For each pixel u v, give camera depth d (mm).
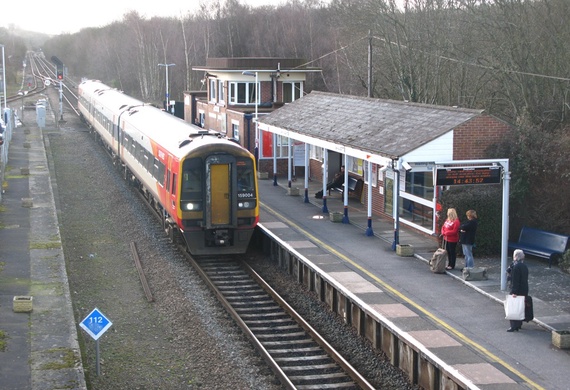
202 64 75812
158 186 23688
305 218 24078
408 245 19250
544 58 26578
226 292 18031
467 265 17281
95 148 45094
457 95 34062
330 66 59219
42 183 31906
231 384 12680
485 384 11227
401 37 37625
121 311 16594
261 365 13602
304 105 29047
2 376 12055
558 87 26312
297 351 14312
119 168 36406
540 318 14289
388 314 14492
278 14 78438
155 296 17641
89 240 23234
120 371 13242
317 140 23734
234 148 20312
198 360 13789
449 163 16203
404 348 13305
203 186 20141
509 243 19062
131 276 19375
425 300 15469
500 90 30672
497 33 29375
